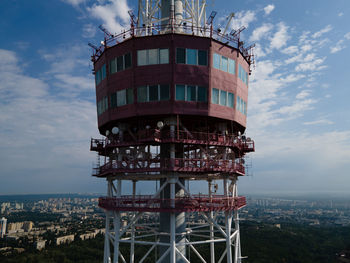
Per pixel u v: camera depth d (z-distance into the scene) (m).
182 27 32.19
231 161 31.08
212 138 32.00
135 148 33.22
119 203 30.03
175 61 29.38
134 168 29.48
